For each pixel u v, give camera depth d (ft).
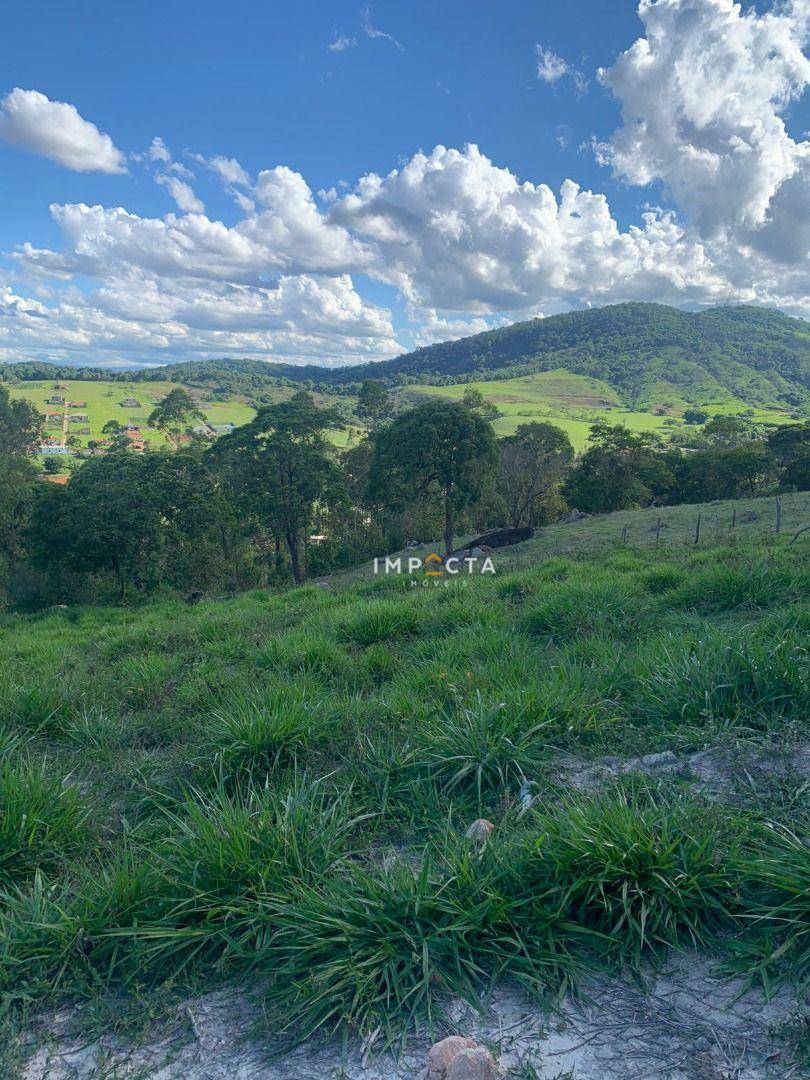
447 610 24.67
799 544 35.29
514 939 7.29
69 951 7.68
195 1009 7.07
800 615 16.99
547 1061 5.96
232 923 7.88
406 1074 6.02
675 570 28.12
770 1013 6.29
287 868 8.63
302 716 14.15
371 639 23.72
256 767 12.85
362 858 9.61
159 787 13.01
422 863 8.75
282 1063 6.28
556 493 174.60
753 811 8.94
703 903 7.48
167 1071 6.28
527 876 8.02
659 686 13.87
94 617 56.49
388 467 110.01
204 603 58.18
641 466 165.99
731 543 41.93
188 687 19.75
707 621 19.69
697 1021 6.30
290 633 25.43
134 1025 6.89
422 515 146.82
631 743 12.09
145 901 8.27
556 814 9.13
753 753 10.90
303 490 117.39
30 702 17.83
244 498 115.75
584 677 15.42
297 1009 6.75
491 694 14.21
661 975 6.97
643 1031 6.23
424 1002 6.83
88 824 11.07
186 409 269.44
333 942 7.29
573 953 7.30
